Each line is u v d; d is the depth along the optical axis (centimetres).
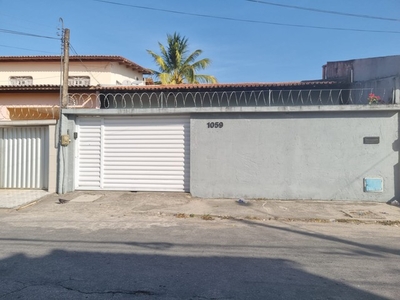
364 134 933
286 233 649
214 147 984
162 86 1313
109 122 1058
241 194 973
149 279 414
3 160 1105
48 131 1076
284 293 378
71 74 1872
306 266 465
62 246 551
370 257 507
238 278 420
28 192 1036
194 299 362
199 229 674
